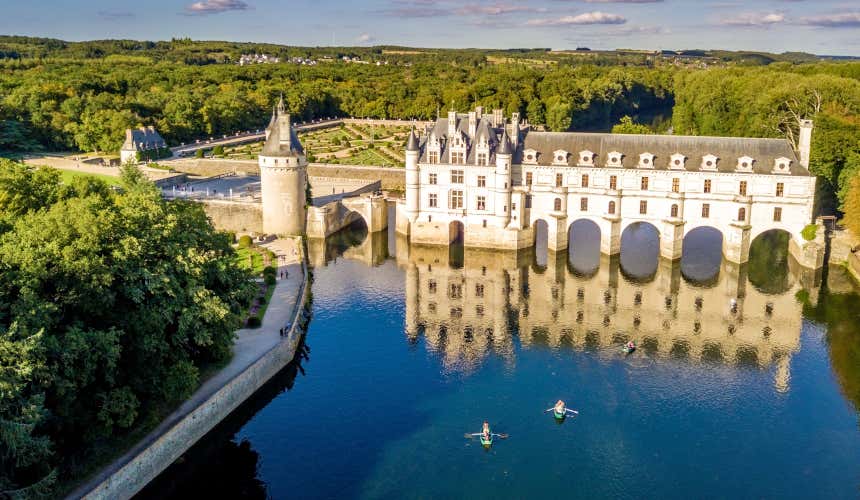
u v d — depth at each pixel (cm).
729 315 12381
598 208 15250
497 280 14425
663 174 14762
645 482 7819
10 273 7094
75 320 7262
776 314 12381
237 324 9256
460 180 15950
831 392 9631
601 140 15450
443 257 15988
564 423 8938
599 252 16175
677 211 14788
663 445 8481
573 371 10312
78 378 6850
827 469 8000
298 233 17225
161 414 8075
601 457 8250
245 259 14625
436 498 7544
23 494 6016
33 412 6028
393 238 17688
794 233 14362
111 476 6938
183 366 8056
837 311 12438
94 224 7956
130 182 14400
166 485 7794
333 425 8925
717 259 15438
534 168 15488
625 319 12312
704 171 14538
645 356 10800
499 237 15950
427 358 10750
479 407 9331
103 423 7181
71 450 7162
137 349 7681
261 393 9506
